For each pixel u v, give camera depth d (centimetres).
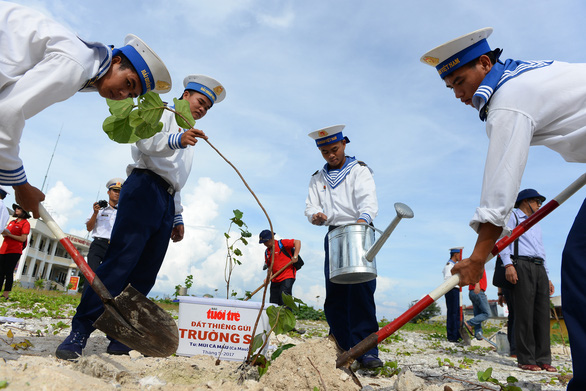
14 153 224
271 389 251
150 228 324
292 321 277
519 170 208
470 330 850
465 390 276
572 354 184
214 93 358
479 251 218
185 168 359
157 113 273
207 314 344
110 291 300
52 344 357
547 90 210
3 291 919
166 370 259
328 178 421
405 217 281
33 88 212
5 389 156
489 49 239
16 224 916
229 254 365
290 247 772
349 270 334
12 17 220
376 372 366
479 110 232
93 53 241
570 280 190
